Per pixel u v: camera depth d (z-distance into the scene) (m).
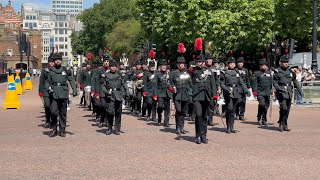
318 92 24.30
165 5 47.31
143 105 18.59
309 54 37.12
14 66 117.88
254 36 42.19
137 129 14.93
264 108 16.28
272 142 12.04
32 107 23.50
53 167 8.91
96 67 19.20
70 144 11.70
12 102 22.69
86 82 21.80
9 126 15.63
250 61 48.72
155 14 52.25
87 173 8.39
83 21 94.06
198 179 7.93
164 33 49.06
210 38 42.28
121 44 72.75
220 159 9.69
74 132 14.12
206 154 10.27
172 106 23.11
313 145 11.50
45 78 15.13
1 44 123.81
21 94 34.88
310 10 41.06
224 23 40.38
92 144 11.70
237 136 13.27
